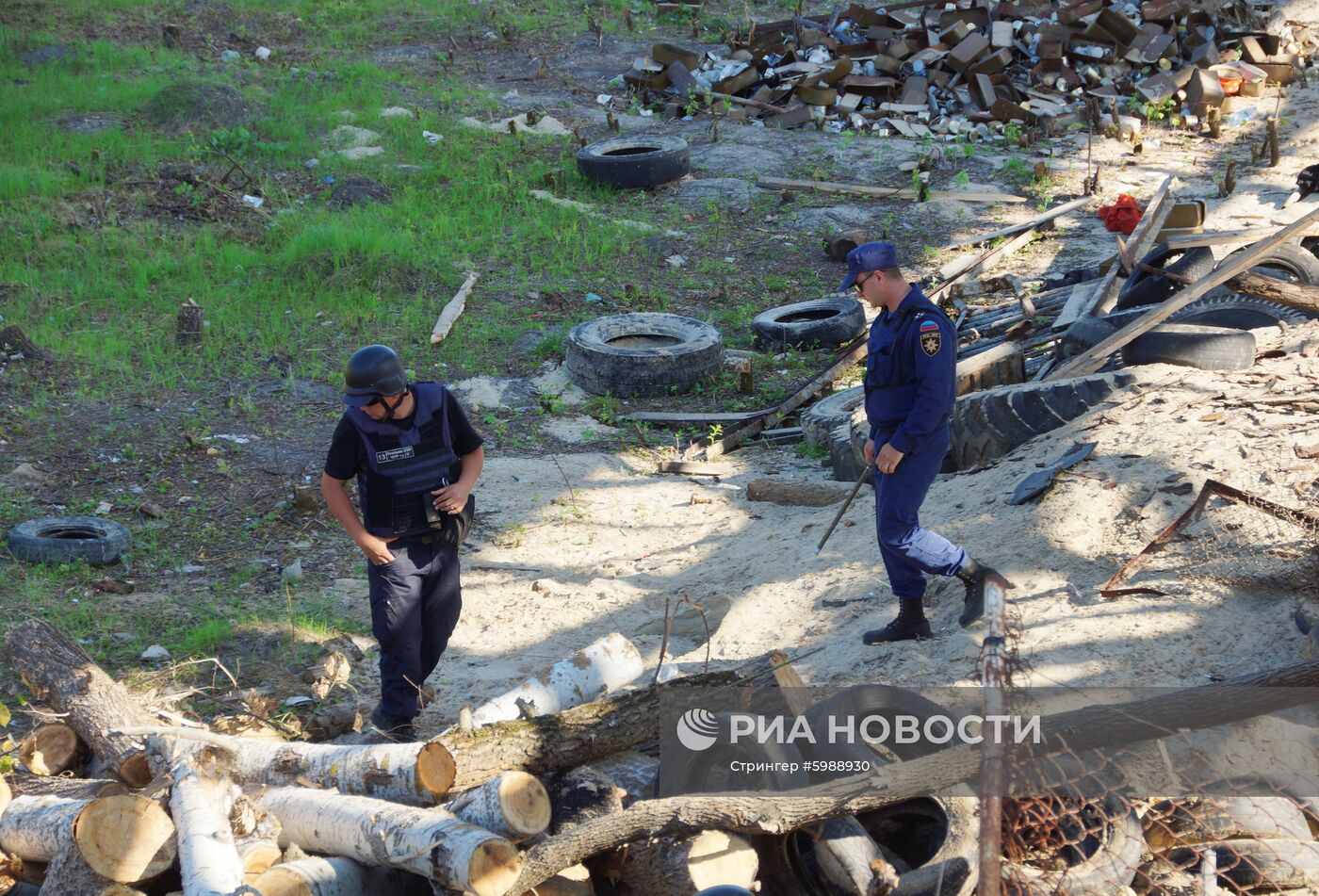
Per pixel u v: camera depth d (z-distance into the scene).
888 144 20.42
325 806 3.79
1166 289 10.33
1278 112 21.30
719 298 14.23
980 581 5.28
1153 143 20.34
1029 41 22.50
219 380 11.32
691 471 9.84
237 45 23.84
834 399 10.35
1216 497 5.87
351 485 9.41
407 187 17.36
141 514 8.63
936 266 15.10
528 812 3.61
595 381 11.60
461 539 5.36
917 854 3.95
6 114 18.41
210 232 15.20
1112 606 5.20
